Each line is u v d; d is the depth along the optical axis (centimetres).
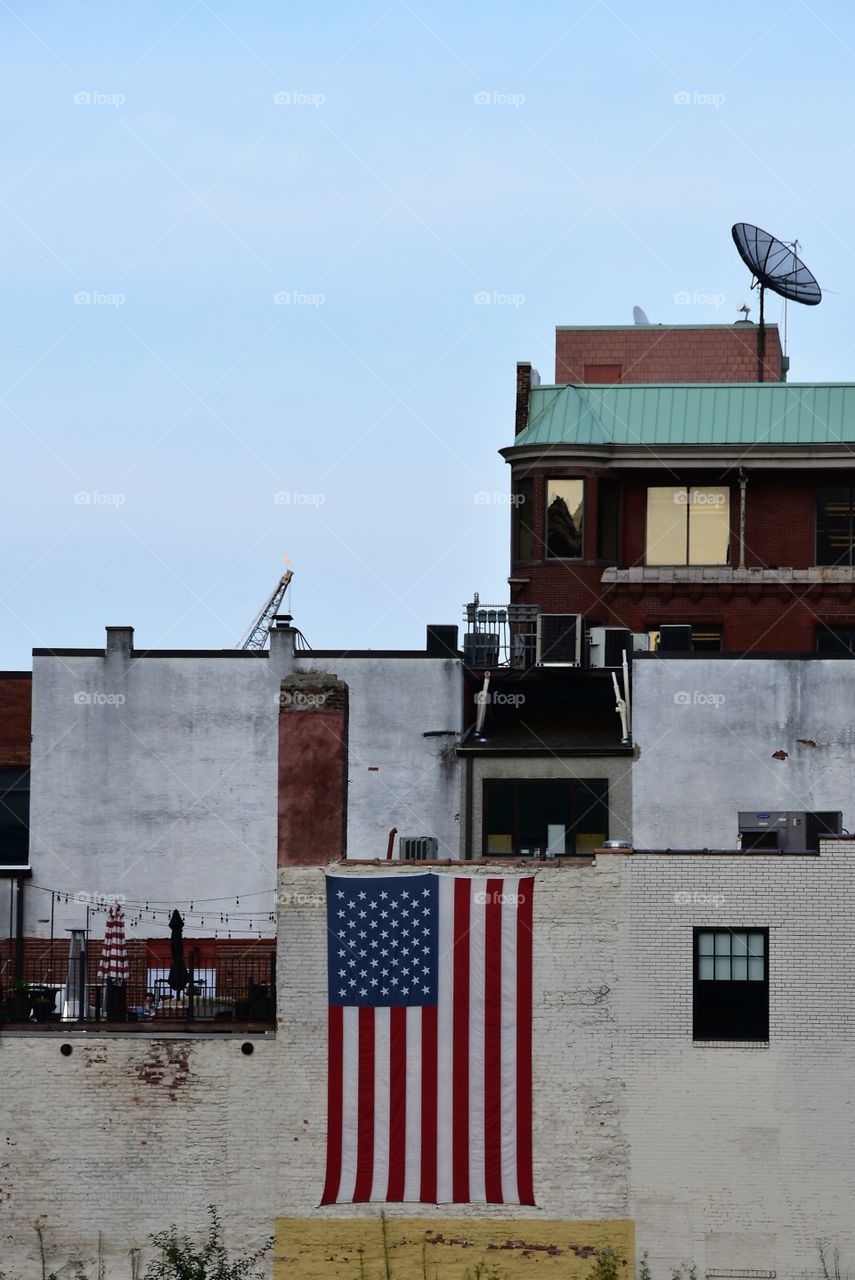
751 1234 9469
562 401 15288
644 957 9594
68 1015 10238
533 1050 9581
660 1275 9462
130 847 12962
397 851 12750
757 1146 9506
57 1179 9675
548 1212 9506
